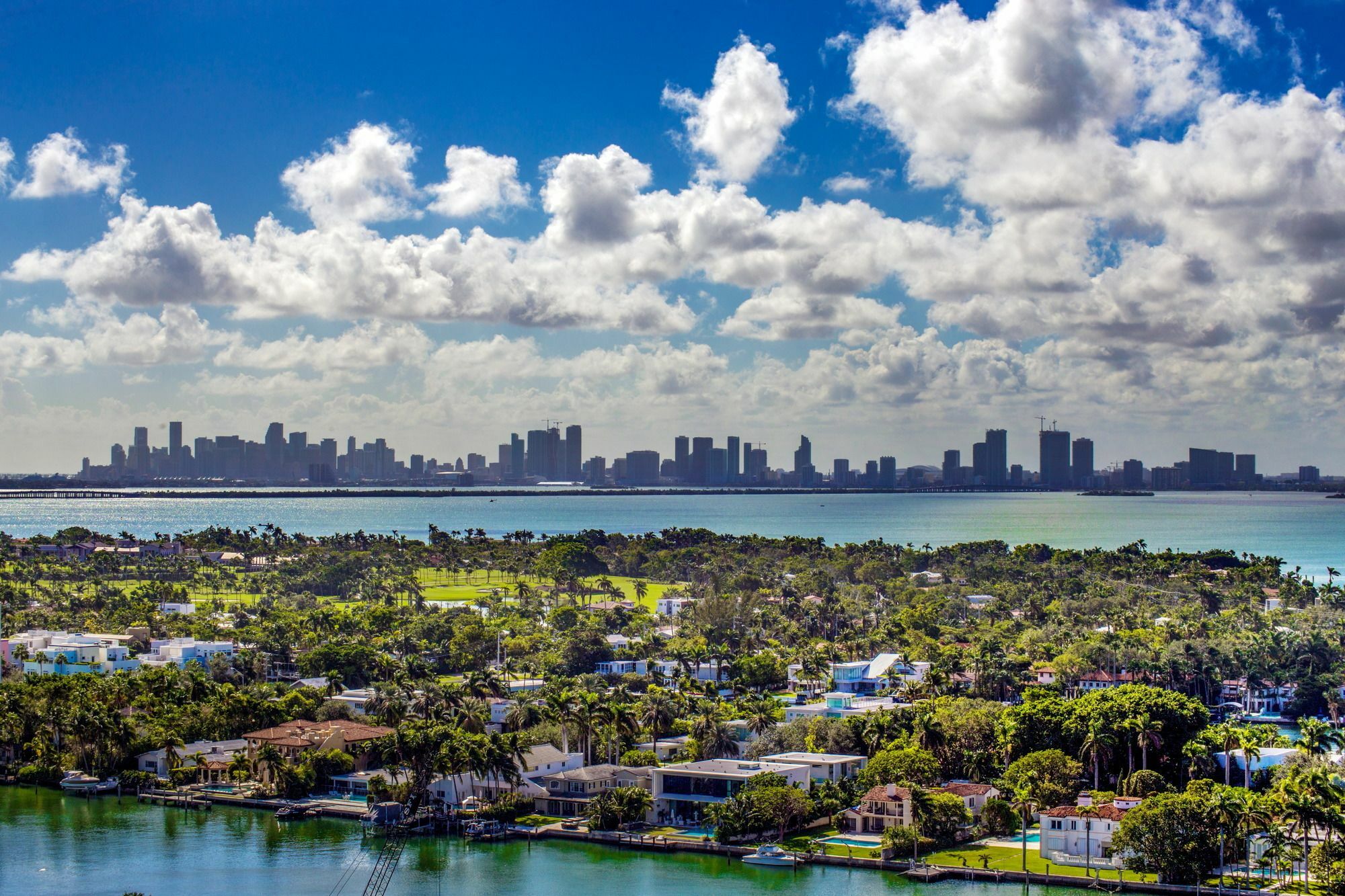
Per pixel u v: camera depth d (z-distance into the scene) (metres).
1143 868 195.00
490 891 192.62
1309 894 182.88
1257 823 191.62
